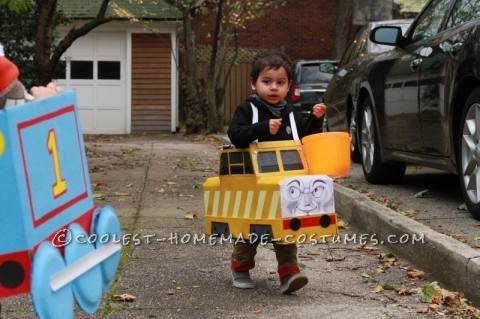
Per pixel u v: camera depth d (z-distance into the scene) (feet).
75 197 11.69
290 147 17.24
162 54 85.51
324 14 94.68
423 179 33.63
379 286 18.16
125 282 18.71
